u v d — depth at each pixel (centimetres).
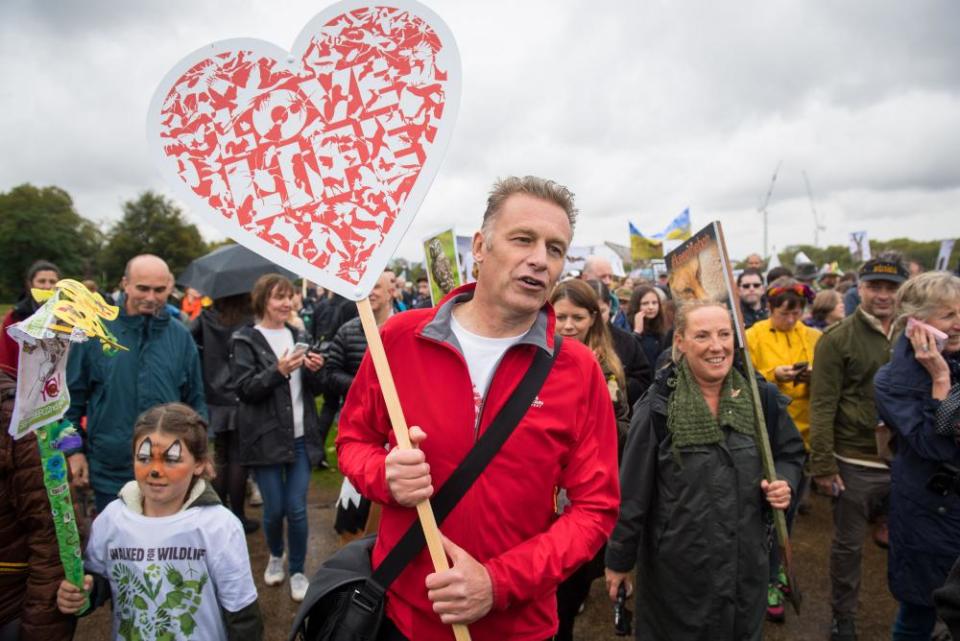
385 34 146
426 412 141
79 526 205
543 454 139
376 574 141
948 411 223
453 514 136
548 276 138
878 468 311
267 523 359
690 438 218
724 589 214
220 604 205
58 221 6862
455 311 156
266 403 344
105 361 311
